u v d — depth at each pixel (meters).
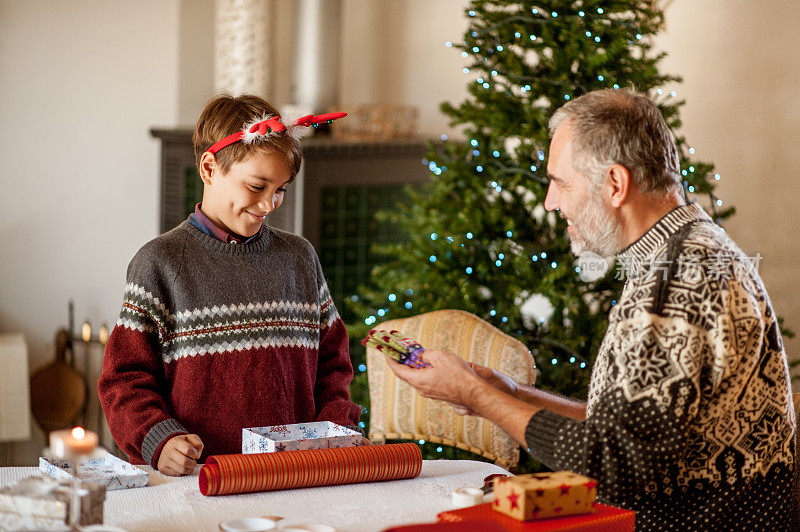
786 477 1.53
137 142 4.50
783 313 3.26
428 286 2.96
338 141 4.17
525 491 1.27
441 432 2.38
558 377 2.84
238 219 1.91
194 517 1.41
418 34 4.71
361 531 1.37
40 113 4.44
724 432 1.49
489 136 2.97
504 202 2.94
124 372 1.83
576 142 1.58
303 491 1.55
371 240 4.38
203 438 1.87
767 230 3.30
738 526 1.50
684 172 2.77
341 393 2.03
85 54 4.43
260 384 1.91
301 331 2.00
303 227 4.09
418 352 1.62
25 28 4.38
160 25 4.43
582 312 2.86
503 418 1.54
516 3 2.77
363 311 3.17
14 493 1.29
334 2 4.45
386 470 1.61
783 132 3.23
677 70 3.64
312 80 4.47
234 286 1.92
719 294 1.45
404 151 4.37
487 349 2.33
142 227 4.56
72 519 1.26
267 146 1.85
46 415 4.36
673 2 3.64
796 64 3.17
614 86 2.64
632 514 1.32
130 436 1.74
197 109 4.53
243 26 4.25
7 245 4.48
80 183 4.51
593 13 2.72
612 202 1.57
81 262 4.55
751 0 3.32
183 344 1.87
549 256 2.88
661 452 1.42
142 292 1.86
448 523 1.26
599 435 1.43
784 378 1.54
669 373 1.42
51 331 4.55
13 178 4.45
